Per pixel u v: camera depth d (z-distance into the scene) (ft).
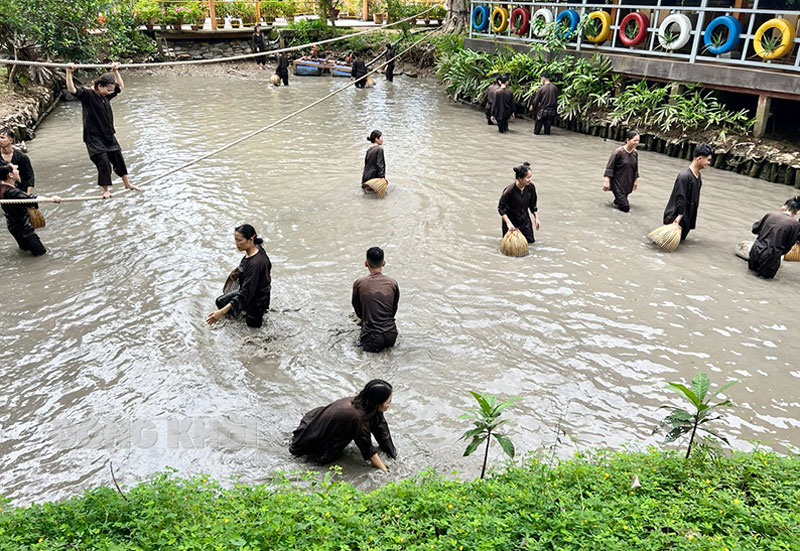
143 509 13.62
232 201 37.88
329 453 17.10
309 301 26.11
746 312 25.96
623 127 53.06
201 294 26.43
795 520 13.30
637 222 35.60
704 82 47.85
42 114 60.34
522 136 56.24
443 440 18.47
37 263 29.17
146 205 36.99
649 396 20.65
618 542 12.53
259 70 95.25
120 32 80.53
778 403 20.31
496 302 26.43
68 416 19.06
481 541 12.62
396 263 29.91
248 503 14.23
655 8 51.24
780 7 47.47
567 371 21.89
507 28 70.03
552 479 15.34
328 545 12.45
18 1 59.77
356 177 42.63
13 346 22.59
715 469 15.53
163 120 61.05
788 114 49.29
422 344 23.22
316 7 115.75
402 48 93.76
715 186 42.11
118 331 23.66
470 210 37.09
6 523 13.16
